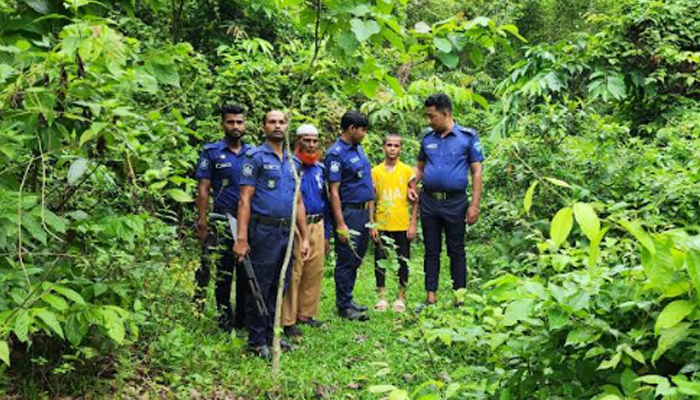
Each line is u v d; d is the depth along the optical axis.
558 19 15.16
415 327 3.55
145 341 3.94
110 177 3.29
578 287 2.10
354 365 4.21
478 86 12.33
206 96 7.04
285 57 8.12
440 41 2.94
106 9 3.20
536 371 2.25
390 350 4.47
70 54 2.50
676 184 4.75
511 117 7.06
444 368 3.45
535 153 5.78
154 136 3.14
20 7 2.94
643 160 5.63
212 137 6.59
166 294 4.17
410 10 12.45
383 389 1.93
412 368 3.98
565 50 6.97
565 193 5.21
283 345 4.50
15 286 2.75
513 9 12.47
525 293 2.14
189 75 6.29
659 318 1.77
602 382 2.13
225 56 8.16
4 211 2.58
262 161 4.34
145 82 2.81
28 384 3.30
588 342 2.03
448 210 5.47
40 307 2.74
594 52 6.89
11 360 3.35
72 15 3.00
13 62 2.80
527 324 2.29
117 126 2.84
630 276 2.12
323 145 8.39
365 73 3.20
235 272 5.06
